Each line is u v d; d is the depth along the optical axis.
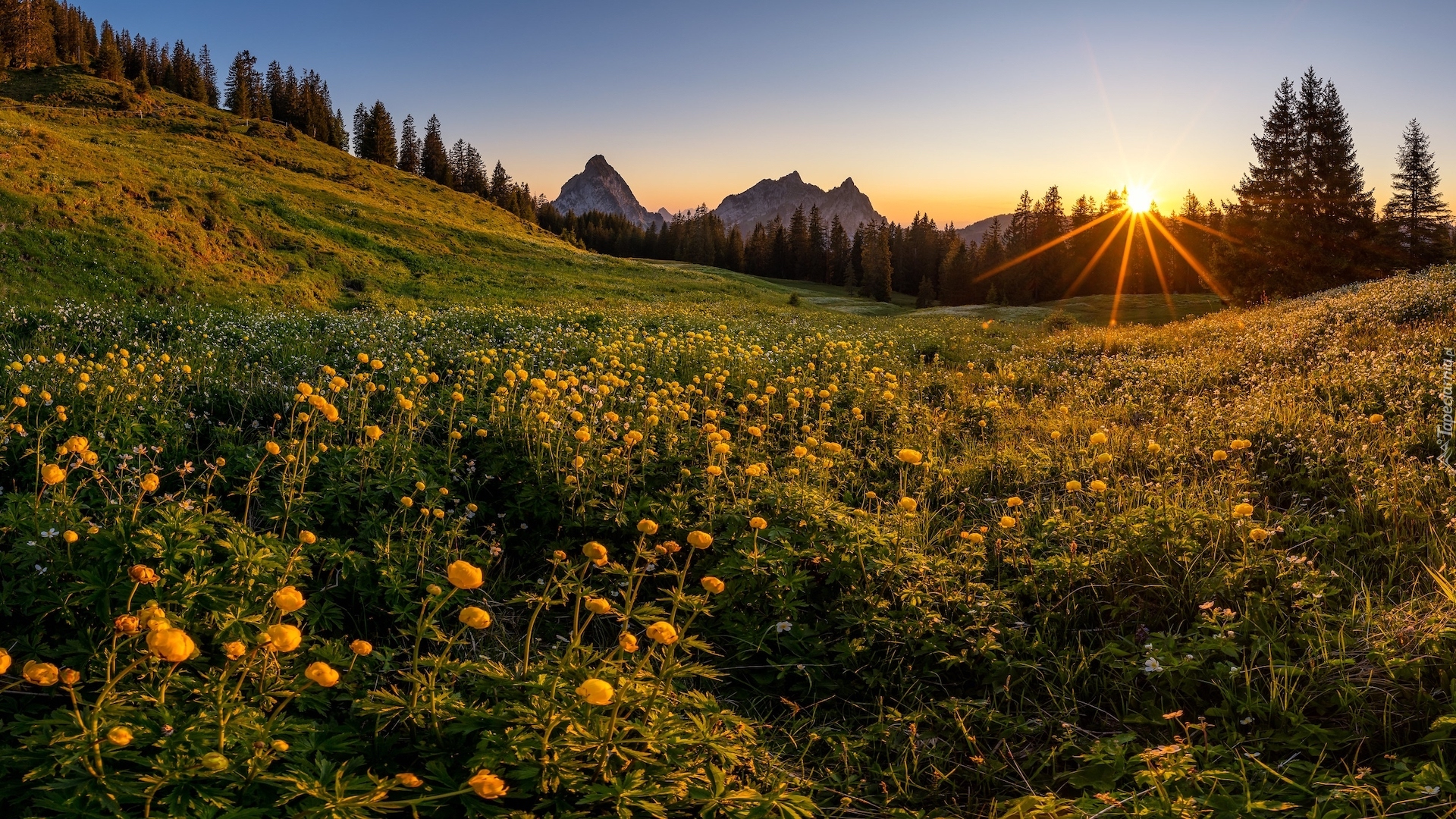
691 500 4.88
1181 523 4.19
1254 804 2.17
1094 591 3.77
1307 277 37.25
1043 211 87.94
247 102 101.56
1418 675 2.68
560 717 2.30
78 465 3.73
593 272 50.88
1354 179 36.78
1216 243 40.94
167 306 23.50
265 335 12.79
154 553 2.88
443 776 2.19
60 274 23.67
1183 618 3.54
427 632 2.95
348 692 2.66
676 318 21.97
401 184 86.50
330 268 34.88
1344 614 3.21
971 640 3.36
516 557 4.52
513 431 5.87
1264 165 38.81
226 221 34.28
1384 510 4.19
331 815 1.84
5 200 25.45
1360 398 6.47
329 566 3.63
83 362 7.75
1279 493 4.95
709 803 2.19
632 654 3.08
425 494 4.64
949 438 7.49
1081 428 7.14
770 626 3.53
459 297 36.00
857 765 2.82
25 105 68.69
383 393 7.32
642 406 7.34
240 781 1.99
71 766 1.87
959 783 2.75
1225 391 8.08
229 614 2.79
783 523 4.43
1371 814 2.16
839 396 8.88
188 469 4.21
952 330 20.55
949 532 4.75
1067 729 2.85
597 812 2.23
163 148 60.31
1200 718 2.67
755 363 10.74
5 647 2.63
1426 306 10.95
